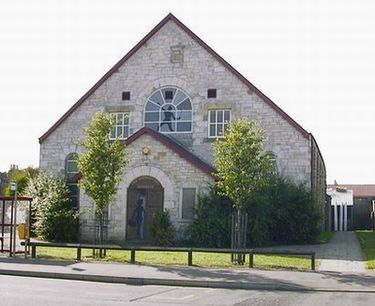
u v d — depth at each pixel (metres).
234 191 19.56
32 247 19.50
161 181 26.48
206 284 14.53
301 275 16.03
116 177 22.16
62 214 27.27
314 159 30.64
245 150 19.41
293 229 26.86
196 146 29.20
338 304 11.70
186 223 25.98
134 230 26.66
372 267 18.08
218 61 29.45
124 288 13.83
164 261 19.14
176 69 29.98
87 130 21.23
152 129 27.44
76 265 17.36
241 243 20.73
